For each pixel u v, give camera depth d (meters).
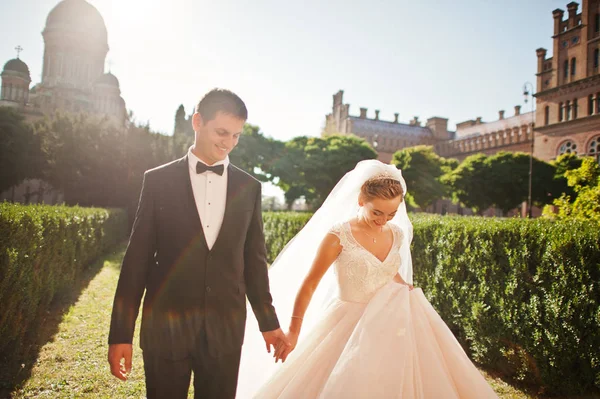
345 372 1.86
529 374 3.76
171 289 1.83
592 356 3.33
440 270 4.78
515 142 61.44
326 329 2.19
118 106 54.03
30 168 31.81
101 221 11.58
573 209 6.32
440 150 78.25
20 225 4.03
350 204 2.66
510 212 53.62
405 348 1.91
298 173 42.69
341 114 78.19
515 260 3.94
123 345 1.76
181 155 25.58
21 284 4.09
